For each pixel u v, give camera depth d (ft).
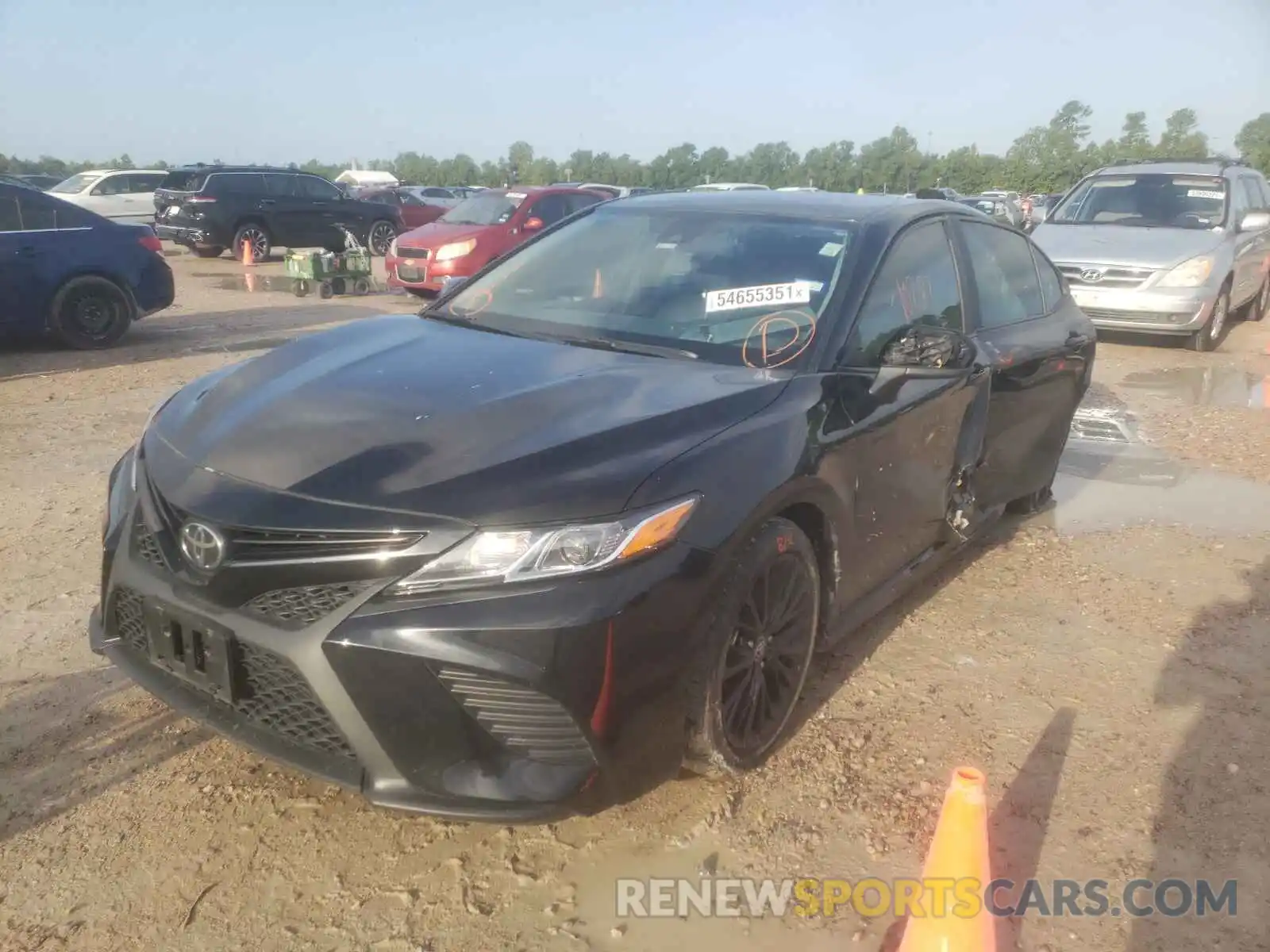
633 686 8.10
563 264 13.20
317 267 45.80
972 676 12.39
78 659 11.85
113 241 31.89
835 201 13.64
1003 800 10.03
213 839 9.00
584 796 8.14
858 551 11.16
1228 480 20.57
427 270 42.16
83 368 29.09
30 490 17.75
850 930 8.32
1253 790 10.32
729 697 9.38
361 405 9.30
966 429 13.19
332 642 7.69
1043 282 17.02
